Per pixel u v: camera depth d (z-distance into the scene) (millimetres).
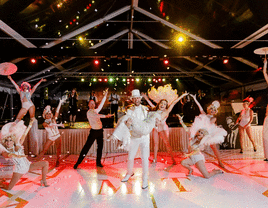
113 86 15117
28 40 7129
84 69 12477
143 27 9211
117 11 7859
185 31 7930
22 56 5809
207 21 6816
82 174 4363
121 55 6047
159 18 7949
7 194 3281
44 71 10734
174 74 12898
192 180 3865
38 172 4551
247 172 4316
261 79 9297
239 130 6355
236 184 3615
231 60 9523
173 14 7340
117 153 6586
